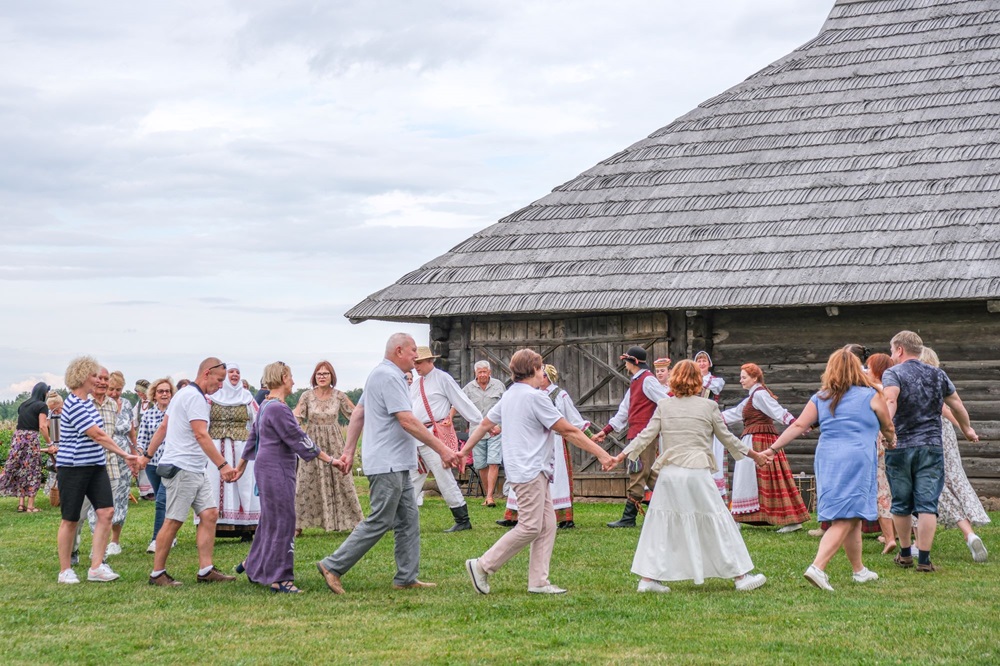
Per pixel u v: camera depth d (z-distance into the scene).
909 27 20.06
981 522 10.33
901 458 9.72
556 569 9.90
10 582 9.57
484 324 18.14
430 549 11.24
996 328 15.04
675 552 8.71
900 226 16.02
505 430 8.80
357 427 9.47
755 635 7.14
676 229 17.59
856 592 8.62
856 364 9.00
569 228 18.53
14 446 16.36
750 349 16.53
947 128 17.53
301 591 8.95
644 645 6.91
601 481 16.80
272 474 9.09
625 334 17.14
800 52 20.62
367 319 18.23
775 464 12.56
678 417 8.82
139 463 9.62
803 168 17.86
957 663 6.41
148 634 7.44
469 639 7.14
